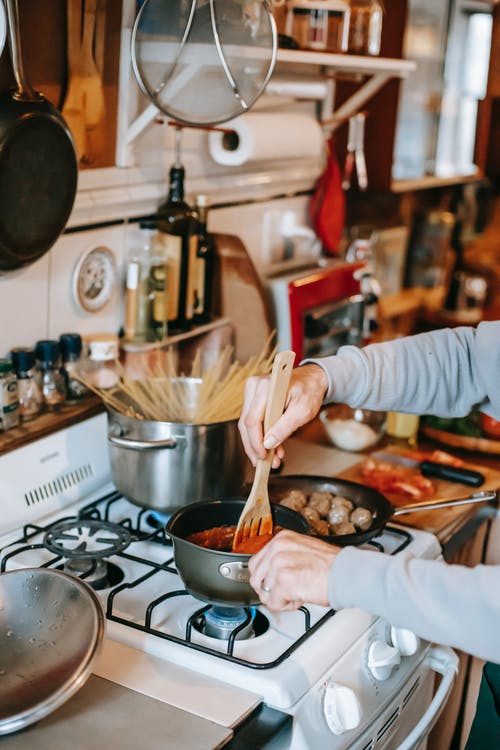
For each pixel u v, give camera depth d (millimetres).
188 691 1122
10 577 1166
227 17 1467
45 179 1480
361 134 2488
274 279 2174
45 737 1020
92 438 1663
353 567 1030
